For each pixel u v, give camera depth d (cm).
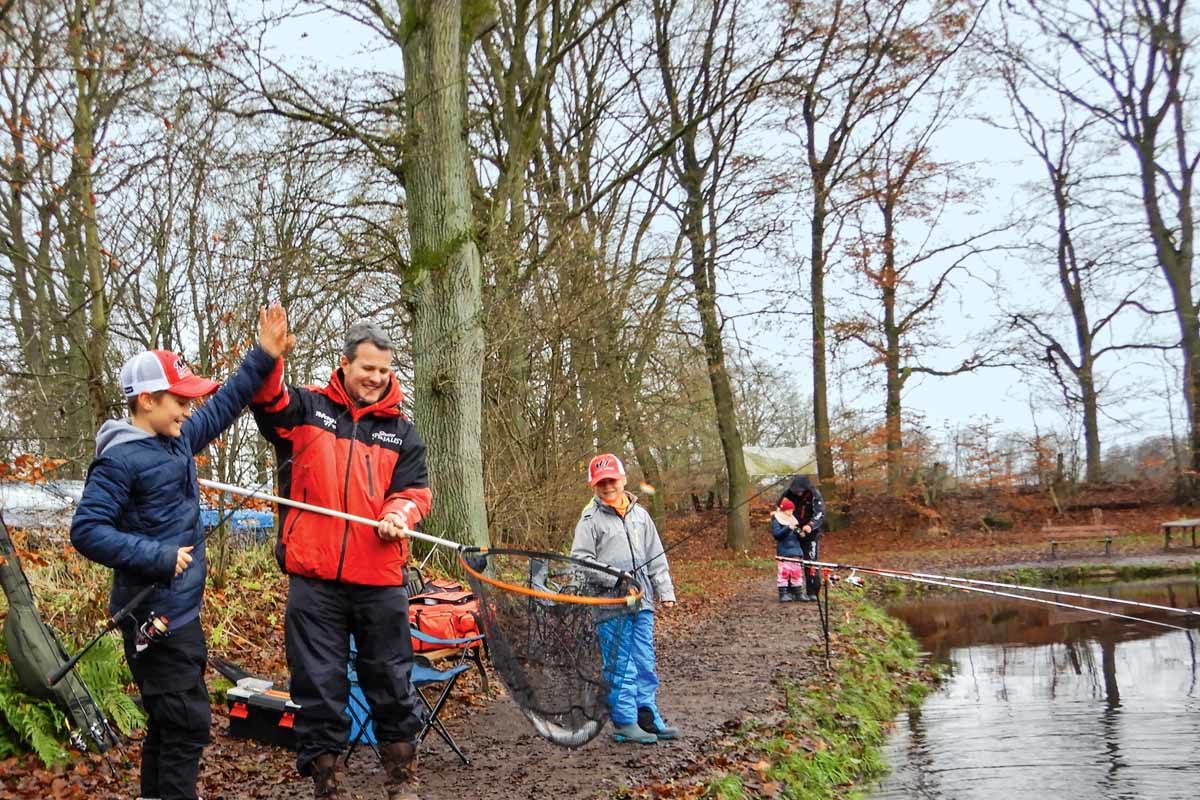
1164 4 3212
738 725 741
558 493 1686
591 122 1998
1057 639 1434
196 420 449
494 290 1528
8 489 895
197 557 440
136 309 1103
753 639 1208
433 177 1204
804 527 1598
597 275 1769
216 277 1066
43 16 1034
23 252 1117
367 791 557
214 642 873
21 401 1027
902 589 2100
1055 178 3450
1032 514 3331
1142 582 2219
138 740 650
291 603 459
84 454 1049
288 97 1191
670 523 3550
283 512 468
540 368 1752
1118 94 3316
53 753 588
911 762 784
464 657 742
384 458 480
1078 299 3466
